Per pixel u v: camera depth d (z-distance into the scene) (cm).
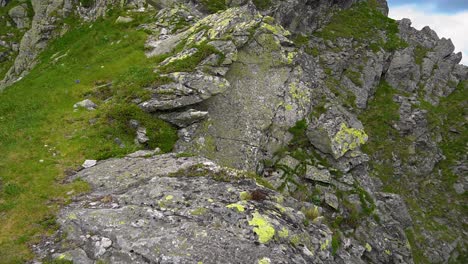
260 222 1033
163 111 1884
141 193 1174
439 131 5169
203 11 3681
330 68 4903
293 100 2091
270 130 2002
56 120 1845
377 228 1894
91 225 1037
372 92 5162
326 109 2136
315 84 2277
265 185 1325
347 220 1833
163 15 3075
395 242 1983
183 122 1880
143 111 1856
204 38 2361
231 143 1903
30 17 6256
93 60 2575
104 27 3073
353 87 4903
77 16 3944
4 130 1747
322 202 1833
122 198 1164
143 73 2117
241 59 2164
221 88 1930
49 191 1286
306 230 1110
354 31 5525
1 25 6225
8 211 1166
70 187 1298
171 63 2111
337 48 5150
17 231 1073
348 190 1920
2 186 1327
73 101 2062
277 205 1159
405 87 5444
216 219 1041
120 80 2178
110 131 1752
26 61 4012
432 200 4491
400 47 5634
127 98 1931
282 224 1065
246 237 990
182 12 3097
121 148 1662
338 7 5903
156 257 917
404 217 2538
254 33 2225
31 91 2206
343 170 1980
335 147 1973
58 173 1432
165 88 1923
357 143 2036
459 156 4962
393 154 4659
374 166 4512
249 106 2027
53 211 1160
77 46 2909
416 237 3875
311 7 5369
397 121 4906
